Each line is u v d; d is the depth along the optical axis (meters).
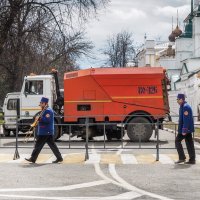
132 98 32.22
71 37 51.38
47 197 12.34
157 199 12.21
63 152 24.98
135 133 30.50
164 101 32.16
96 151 25.36
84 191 13.34
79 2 48.62
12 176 16.19
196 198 12.41
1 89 62.78
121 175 16.56
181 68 94.19
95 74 32.44
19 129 33.44
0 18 47.25
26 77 34.12
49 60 57.91
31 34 48.47
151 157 22.30
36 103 33.91
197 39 94.38
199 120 27.78
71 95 32.75
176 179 15.69
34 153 20.25
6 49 48.84
